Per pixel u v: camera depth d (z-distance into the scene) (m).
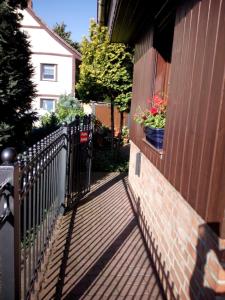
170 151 2.68
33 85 7.39
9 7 6.69
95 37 8.55
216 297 1.70
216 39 1.78
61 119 10.14
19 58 6.90
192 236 2.14
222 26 1.70
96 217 4.42
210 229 1.81
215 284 1.71
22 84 6.96
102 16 5.55
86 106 13.38
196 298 2.00
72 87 16.19
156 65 3.94
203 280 1.90
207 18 1.94
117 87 8.67
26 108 7.26
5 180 1.61
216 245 1.71
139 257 3.33
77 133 5.12
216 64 1.76
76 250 3.39
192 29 2.23
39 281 2.65
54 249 3.38
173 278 2.52
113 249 3.47
